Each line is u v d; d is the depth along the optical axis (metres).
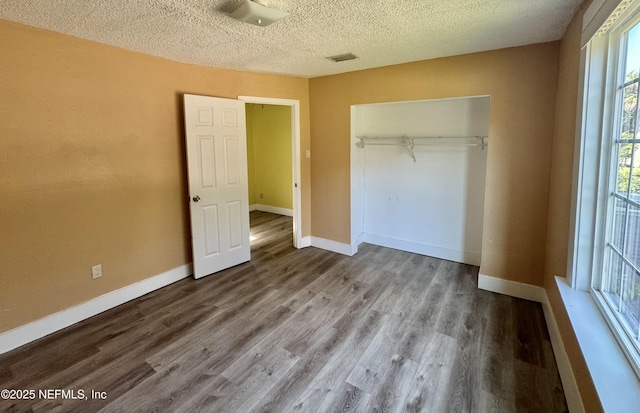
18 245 2.40
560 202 2.45
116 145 2.92
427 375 2.09
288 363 2.22
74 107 2.62
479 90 3.09
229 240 3.86
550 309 2.55
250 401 1.89
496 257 3.20
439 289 3.31
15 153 2.34
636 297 1.48
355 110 4.15
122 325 2.70
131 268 3.12
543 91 2.80
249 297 3.18
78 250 2.73
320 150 4.41
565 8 2.06
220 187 3.69
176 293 3.27
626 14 1.59
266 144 6.77
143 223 3.19
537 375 2.08
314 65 3.57
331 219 4.45
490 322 2.70
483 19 2.23
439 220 4.13
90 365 2.21
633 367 1.42
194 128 3.38
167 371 2.15
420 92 3.43
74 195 2.68
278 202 6.83
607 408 1.24
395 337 2.51
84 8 2.02
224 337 2.52
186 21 2.24
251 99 3.92
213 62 3.39
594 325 1.75
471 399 1.90
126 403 1.88
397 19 2.23
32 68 2.38
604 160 1.92
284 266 3.96
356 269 3.85
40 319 2.53
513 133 2.97
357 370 2.15
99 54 2.74
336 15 2.15
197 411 1.82
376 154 4.50
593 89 1.91
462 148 3.86
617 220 1.81
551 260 2.69
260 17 2.04
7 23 2.24
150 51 2.98
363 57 3.23
